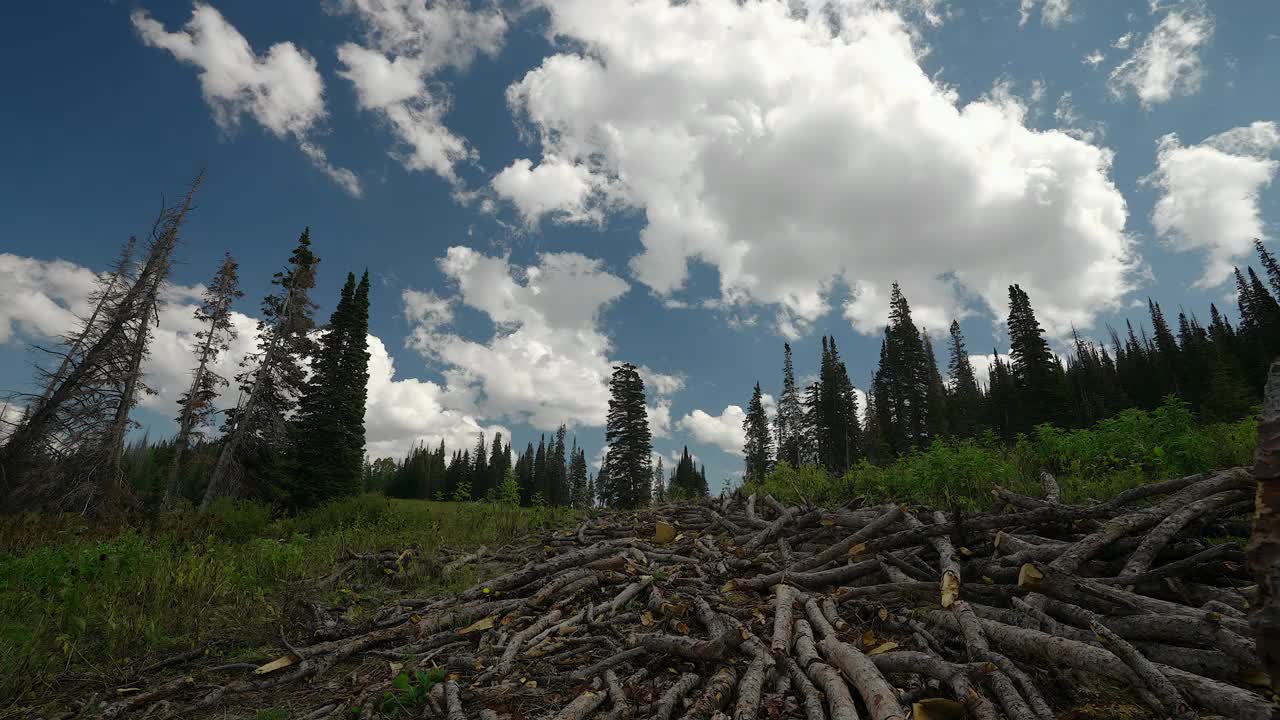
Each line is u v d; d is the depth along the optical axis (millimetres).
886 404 52125
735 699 3869
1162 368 50281
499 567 9570
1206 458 8289
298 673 5113
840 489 12172
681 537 10047
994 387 52688
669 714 3705
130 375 20781
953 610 4246
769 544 8781
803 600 5477
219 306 25078
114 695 4863
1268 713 2428
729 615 5527
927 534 5770
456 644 5633
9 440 19281
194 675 5191
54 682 5039
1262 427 1668
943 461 9234
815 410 54781
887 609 5016
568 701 4090
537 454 88875
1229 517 5008
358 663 5426
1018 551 5109
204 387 24359
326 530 14695
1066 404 36562
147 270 21469
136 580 7250
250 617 6734
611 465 44312
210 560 8680
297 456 26266
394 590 8266
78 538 11117
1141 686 2863
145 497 20969
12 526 12070
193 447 23922
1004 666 3385
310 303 27328
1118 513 5457
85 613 6195
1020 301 39500
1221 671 3043
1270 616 1478
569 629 5668
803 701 3670
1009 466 9945
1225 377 36344
